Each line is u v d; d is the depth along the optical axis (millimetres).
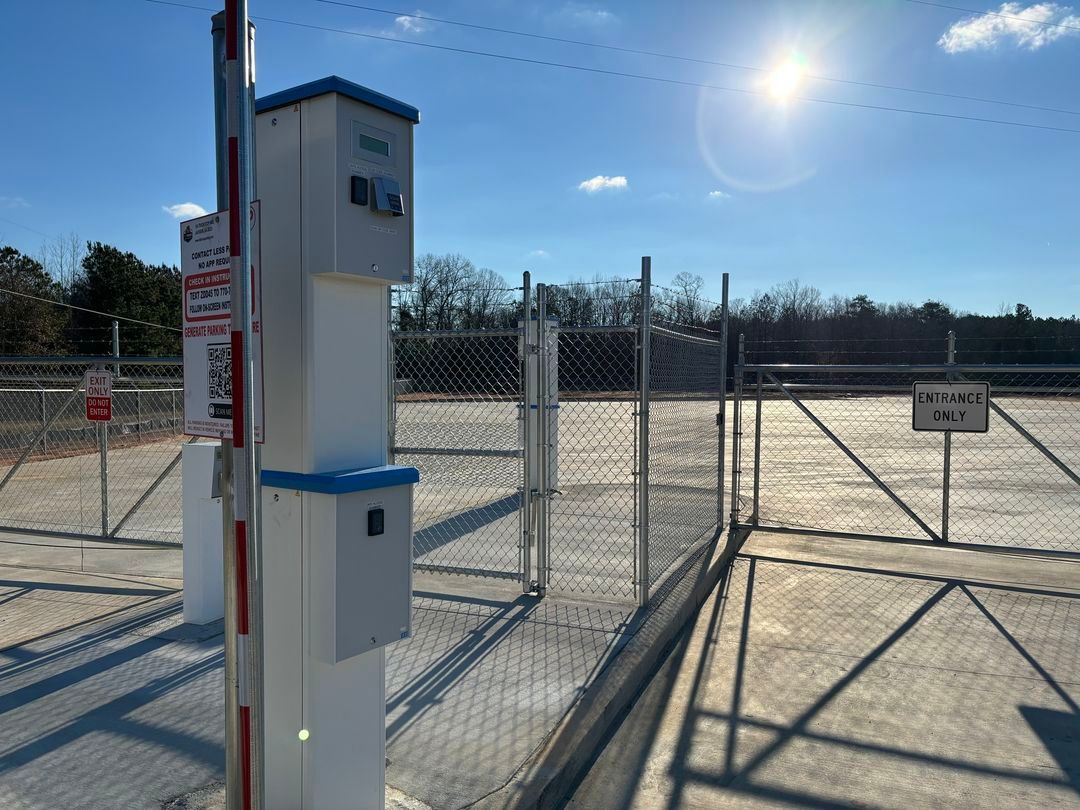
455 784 3100
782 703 4191
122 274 43219
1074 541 8094
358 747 2754
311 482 2562
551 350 9016
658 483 5730
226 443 2398
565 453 15742
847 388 7473
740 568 6883
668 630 5027
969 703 4176
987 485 11914
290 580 2658
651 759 3607
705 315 7477
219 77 2395
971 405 6879
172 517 9836
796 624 5434
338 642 2576
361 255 2641
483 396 6840
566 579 6168
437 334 6066
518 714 3725
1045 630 5293
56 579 6328
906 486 11836
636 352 5484
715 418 7824
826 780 3426
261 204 2697
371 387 2824
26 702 3836
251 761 2312
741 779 3436
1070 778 3434
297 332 2635
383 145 2715
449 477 11320
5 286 36844
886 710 4098
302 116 2613
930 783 3395
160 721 3627
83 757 3291
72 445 18016
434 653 4488
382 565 2713
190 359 2545
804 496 10914
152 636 4789
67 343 41781
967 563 7066
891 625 5402
